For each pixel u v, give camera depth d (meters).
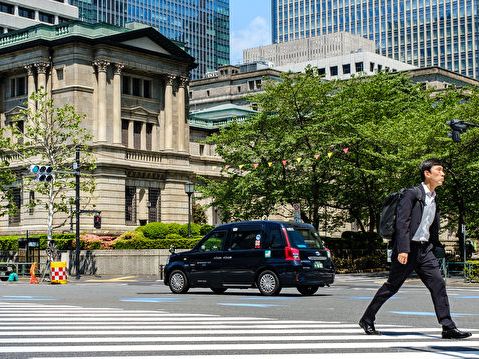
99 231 59.78
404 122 44.81
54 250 47.12
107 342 10.03
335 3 176.62
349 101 49.09
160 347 9.49
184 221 67.62
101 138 61.56
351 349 9.30
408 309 16.61
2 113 65.44
